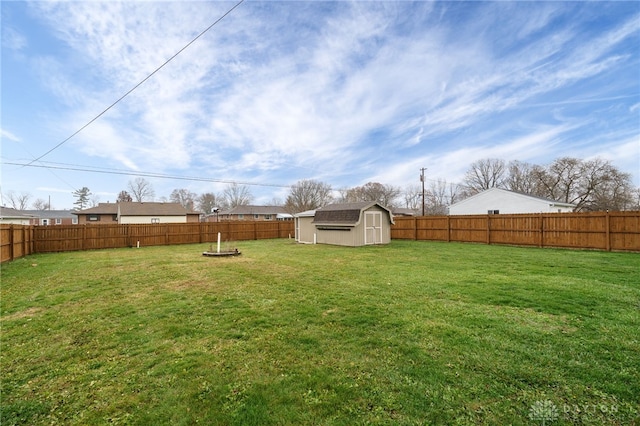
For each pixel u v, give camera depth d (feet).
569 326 12.10
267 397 7.71
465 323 12.62
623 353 9.66
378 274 23.94
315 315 14.14
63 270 28.89
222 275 24.86
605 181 94.43
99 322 13.94
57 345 11.44
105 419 7.06
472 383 8.11
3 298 18.48
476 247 44.57
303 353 10.21
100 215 108.78
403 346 10.52
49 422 7.02
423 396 7.57
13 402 7.80
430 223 58.75
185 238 63.52
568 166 100.89
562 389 7.75
